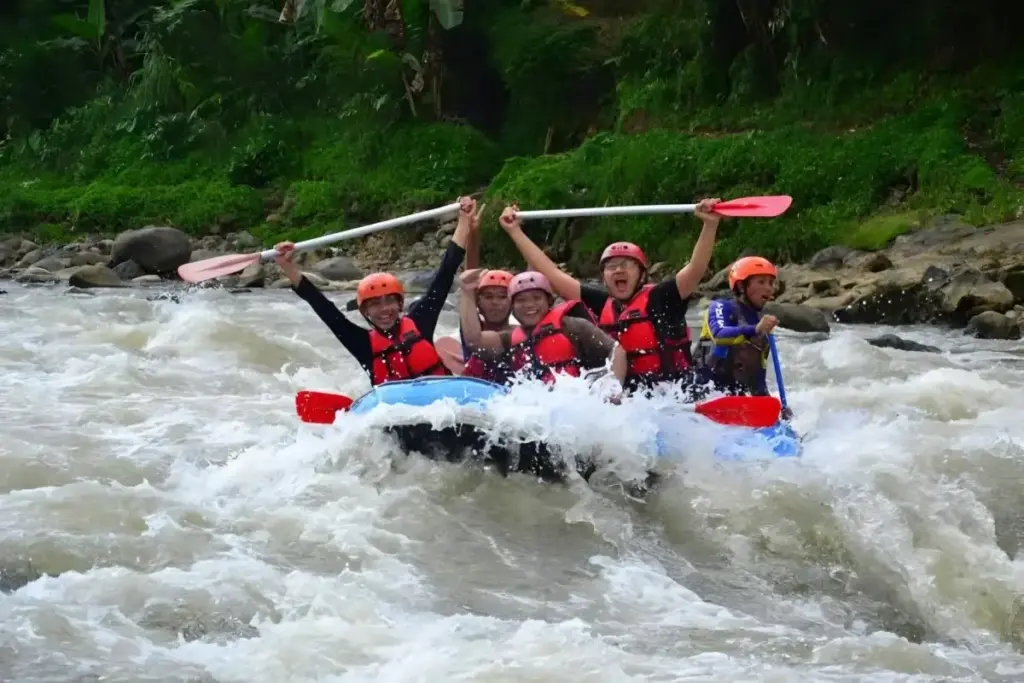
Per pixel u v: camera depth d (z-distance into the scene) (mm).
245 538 9742
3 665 7434
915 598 9609
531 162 37156
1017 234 26562
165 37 45656
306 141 43375
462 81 44281
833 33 36219
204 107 44719
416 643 8070
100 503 10188
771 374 17594
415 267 33969
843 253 28094
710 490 11016
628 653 8133
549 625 8438
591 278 31734
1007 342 21234
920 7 35500
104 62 49031
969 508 10836
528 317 12312
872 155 31703
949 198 29703
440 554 9766
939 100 33688
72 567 9039
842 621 9211
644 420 11523
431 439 11359
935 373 16625
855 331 22625
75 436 12516
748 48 37312
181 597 8539
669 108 38188
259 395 15289
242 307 24500
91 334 18812
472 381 11672
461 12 41000
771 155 32438
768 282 12922
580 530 10430
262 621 8336
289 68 46031
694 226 31422
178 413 13875
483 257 34062
